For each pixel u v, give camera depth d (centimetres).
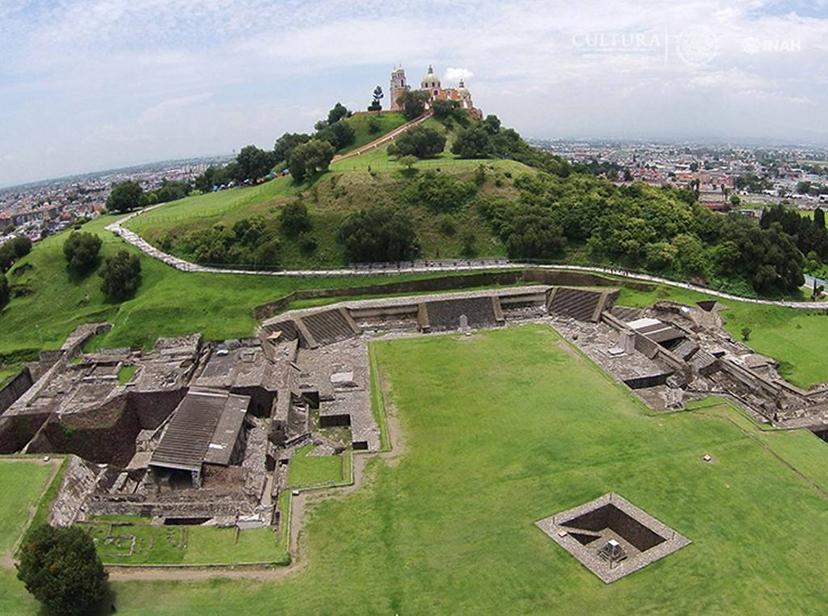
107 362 7462
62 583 3669
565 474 5228
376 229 10356
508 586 4028
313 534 4628
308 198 11881
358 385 7138
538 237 10450
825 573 4072
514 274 10125
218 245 10238
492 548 4388
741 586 3969
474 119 17788
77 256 9588
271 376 7181
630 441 5709
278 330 8456
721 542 4362
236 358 7569
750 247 9469
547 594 3950
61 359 7556
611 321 8731
